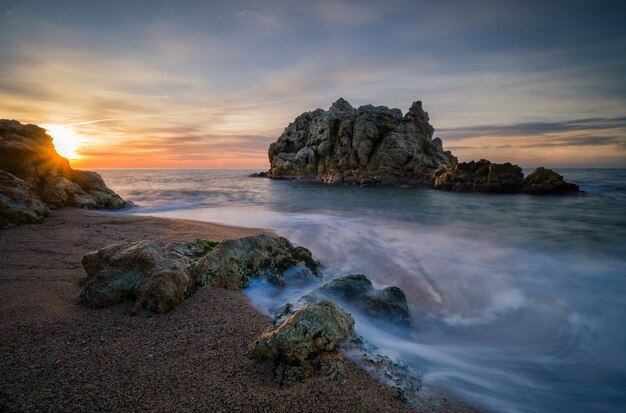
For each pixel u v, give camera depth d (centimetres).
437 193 3556
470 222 1880
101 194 2092
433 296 821
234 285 724
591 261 1105
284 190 4012
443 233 1572
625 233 1561
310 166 5959
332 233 1506
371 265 1048
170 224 1463
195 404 362
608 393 476
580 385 491
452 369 512
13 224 1218
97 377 404
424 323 686
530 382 492
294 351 424
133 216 1666
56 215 1516
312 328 444
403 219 1978
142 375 410
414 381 449
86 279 687
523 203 2722
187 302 623
